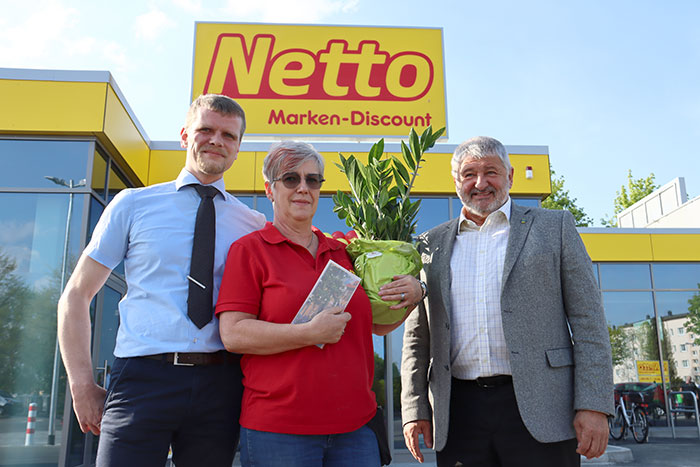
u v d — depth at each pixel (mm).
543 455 2023
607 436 1999
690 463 7543
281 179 2053
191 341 1931
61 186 6098
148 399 1872
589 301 2143
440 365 2295
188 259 2053
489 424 2129
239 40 9062
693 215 17000
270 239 1983
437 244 2506
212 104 2254
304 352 1803
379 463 1907
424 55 9227
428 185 8031
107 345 6402
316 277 1949
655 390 11031
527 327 2121
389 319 2131
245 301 1857
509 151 8297
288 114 8852
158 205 2137
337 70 9070
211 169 2203
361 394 1870
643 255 11438
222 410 1955
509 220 2346
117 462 1811
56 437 5609
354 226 2477
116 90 6449
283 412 1746
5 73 6141
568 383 2115
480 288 2277
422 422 2412
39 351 5809
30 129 6047
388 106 9016
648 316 11344
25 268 5949
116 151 6598
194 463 1925
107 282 6367
